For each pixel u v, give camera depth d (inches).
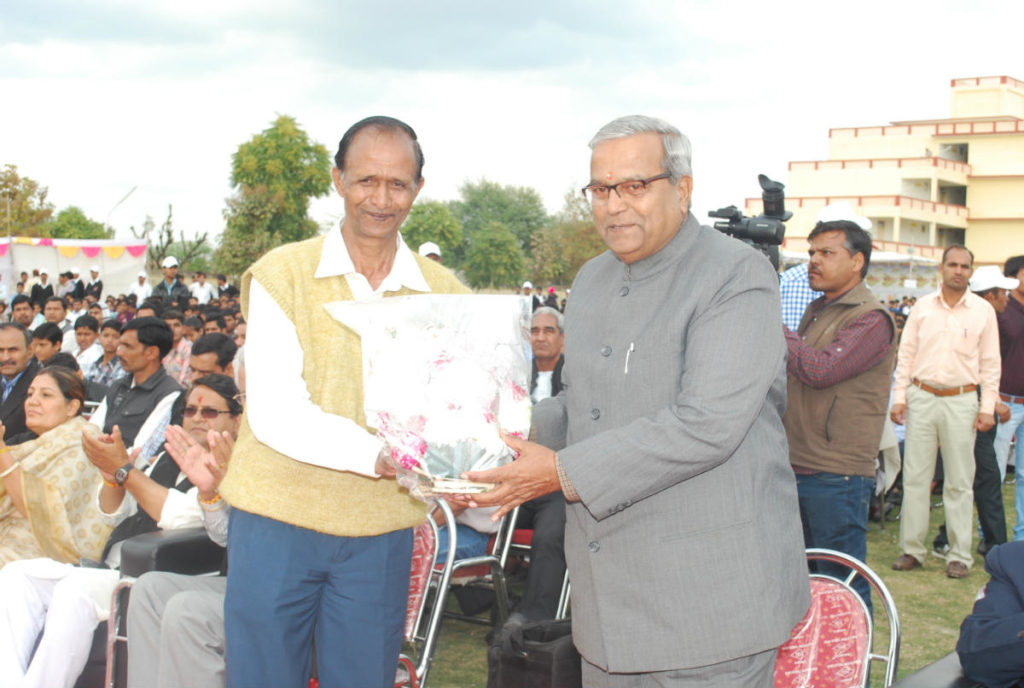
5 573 130.5
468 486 77.6
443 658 162.9
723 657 78.7
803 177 2079.2
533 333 228.1
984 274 234.2
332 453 78.5
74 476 144.6
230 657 84.4
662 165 80.7
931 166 1966.0
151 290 778.2
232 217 1830.7
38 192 1612.9
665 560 80.4
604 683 86.7
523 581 195.5
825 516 143.7
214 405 147.9
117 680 121.8
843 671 93.8
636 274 85.4
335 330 85.3
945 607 186.1
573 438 87.0
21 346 238.4
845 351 139.6
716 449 76.0
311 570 84.0
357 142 85.5
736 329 78.1
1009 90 2361.0
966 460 207.8
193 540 127.7
